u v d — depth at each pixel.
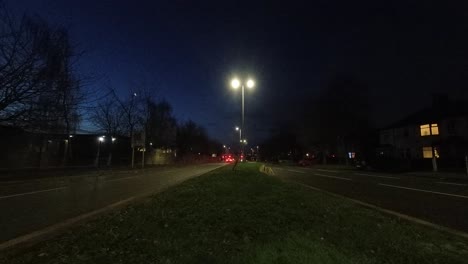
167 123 62.94
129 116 47.06
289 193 11.38
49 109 17.36
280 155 109.88
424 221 7.38
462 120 36.12
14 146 27.58
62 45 15.98
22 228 6.80
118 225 6.44
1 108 15.58
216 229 6.08
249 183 14.78
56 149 40.09
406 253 4.86
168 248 4.90
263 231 5.93
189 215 7.36
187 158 76.69
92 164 42.00
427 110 45.81
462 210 9.24
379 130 53.62
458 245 5.34
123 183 18.16
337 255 4.55
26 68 14.90
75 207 9.55
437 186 16.02
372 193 13.38
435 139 39.44
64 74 16.42
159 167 45.66
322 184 17.66
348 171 33.56
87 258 4.48
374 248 5.07
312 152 87.38
